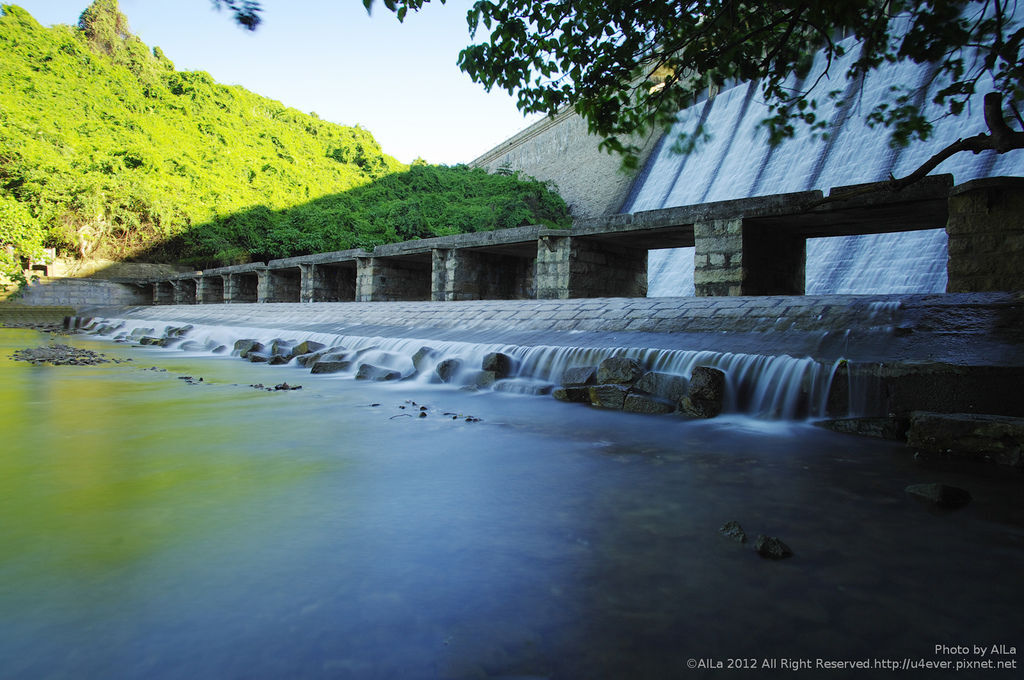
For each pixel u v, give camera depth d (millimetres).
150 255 42062
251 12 2693
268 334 16688
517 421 6324
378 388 8938
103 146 44906
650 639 2098
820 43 7180
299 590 2438
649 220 13938
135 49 60094
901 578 2586
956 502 3582
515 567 2676
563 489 3881
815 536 3066
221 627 2148
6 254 35000
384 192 49656
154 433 5629
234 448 5023
